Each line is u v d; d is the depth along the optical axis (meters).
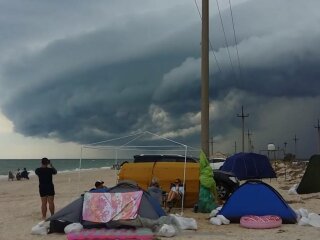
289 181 30.58
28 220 13.69
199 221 12.79
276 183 28.86
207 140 17.70
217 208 13.86
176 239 9.99
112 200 11.21
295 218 12.12
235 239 9.90
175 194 14.61
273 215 12.10
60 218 11.31
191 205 15.41
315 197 18.56
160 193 13.86
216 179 17.47
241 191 12.60
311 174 20.25
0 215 15.16
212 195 15.02
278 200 12.33
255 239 9.88
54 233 11.20
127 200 11.13
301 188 20.30
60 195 22.80
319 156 20.34
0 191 30.08
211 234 10.62
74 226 10.94
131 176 16.12
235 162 24.50
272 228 11.38
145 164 16.27
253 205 12.36
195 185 15.22
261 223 11.34
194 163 15.80
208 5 18.61
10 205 18.42
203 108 17.95
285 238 9.95
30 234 11.12
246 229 11.36
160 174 15.79
